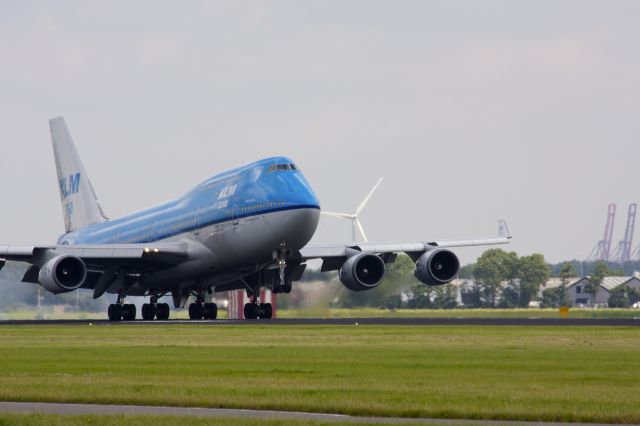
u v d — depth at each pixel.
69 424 66.94
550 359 107.44
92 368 101.94
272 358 111.31
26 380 90.69
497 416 70.94
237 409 75.06
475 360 106.88
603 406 73.88
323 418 70.94
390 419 70.44
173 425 66.88
